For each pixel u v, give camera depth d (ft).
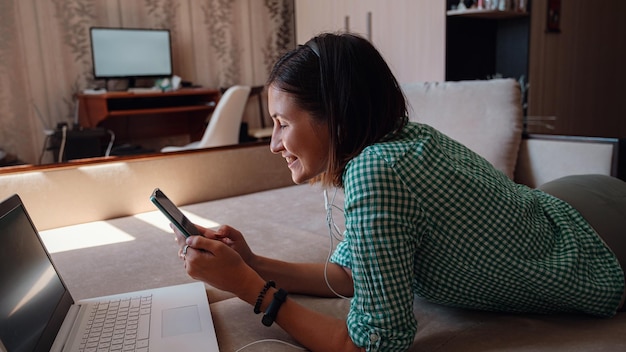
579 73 13.52
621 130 16.52
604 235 3.70
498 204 2.79
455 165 2.77
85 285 3.86
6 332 2.29
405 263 2.54
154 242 4.89
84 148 11.93
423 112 7.53
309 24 13.46
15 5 12.42
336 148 2.74
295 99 2.73
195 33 15.52
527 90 11.20
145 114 14.82
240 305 3.46
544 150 6.76
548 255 3.01
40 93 13.03
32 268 2.87
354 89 2.66
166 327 2.95
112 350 2.69
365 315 2.56
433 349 2.89
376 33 11.86
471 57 11.18
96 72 13.25
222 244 2.85
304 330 2.73
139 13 14.33
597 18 14.05
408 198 2.56
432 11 10.67
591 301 3.00
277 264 3.61
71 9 13.23
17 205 3.10
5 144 12.69
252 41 16.85
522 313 3.27
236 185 6.72
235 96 11.43
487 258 2.77
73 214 5.47
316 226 5.33
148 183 5.96
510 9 10.32
